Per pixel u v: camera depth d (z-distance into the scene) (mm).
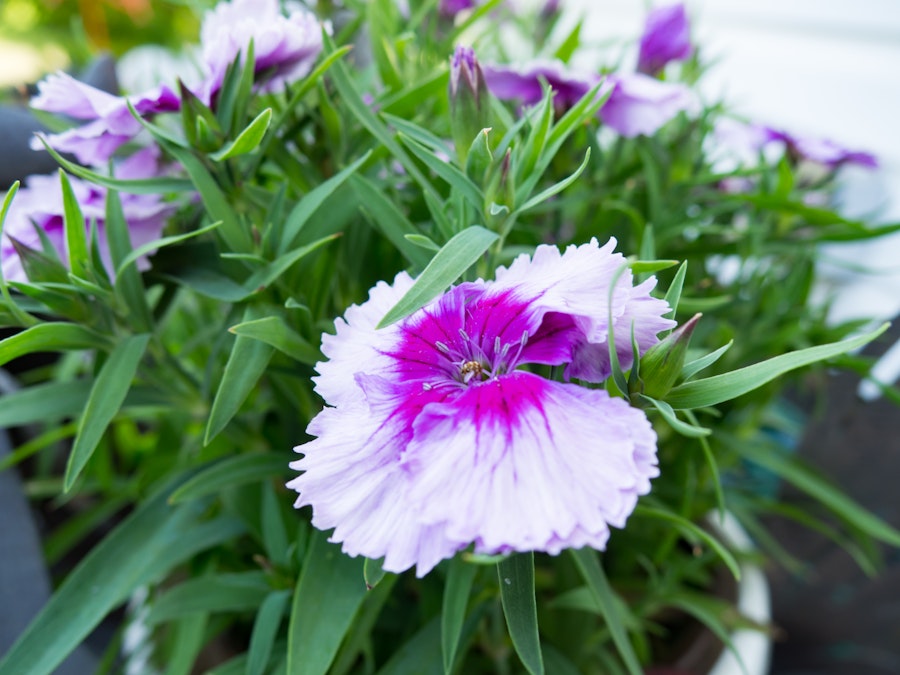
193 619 146
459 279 112
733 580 193
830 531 187
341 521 85
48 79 122
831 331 172
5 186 149
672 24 168
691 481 161
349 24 164
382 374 95
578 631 154
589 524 75
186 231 142
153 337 135
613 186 167
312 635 105
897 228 151
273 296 126
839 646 239
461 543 78
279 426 165
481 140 105
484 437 83
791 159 183
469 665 152
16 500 158
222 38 117
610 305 79
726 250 165
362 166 135
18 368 169
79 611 122
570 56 167
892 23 315
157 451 180
